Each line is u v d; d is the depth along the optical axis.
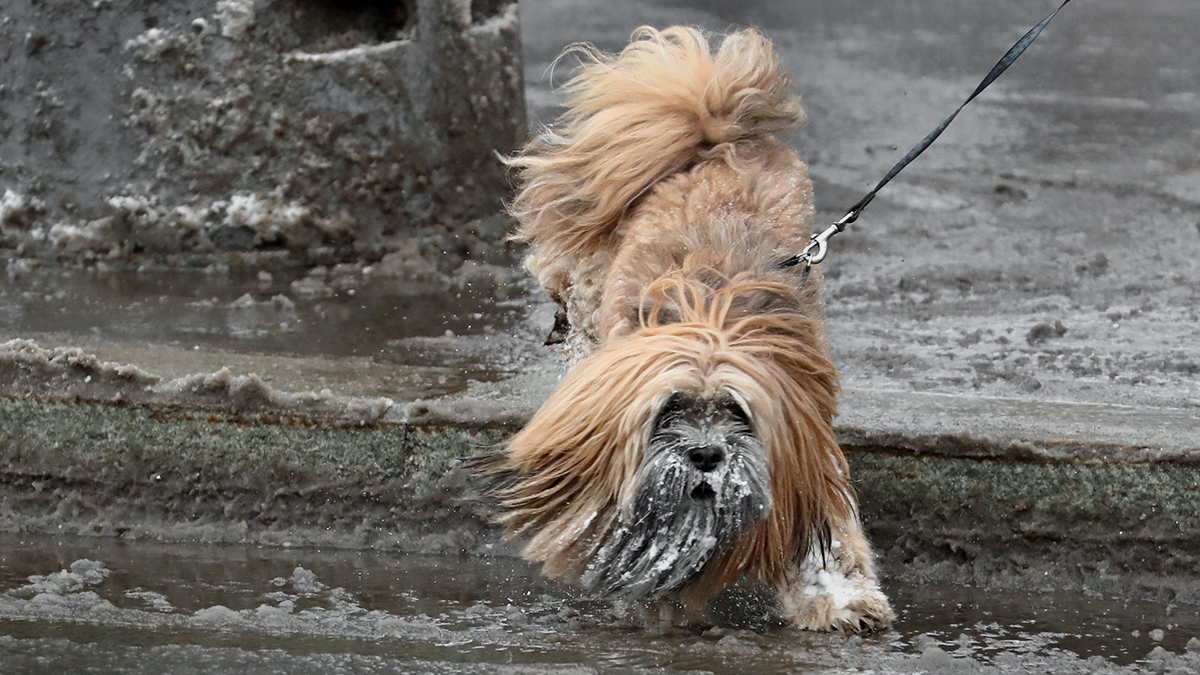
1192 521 8.36
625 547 6.85
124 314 11.68
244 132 13.34
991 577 8.60
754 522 6.66
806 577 7.59
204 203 13.41
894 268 14.23
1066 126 22.75
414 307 12.40
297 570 8.31
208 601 7.84
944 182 18.36
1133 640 7.55
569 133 9.76
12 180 13.69
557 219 9.58
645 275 7.63
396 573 8.55
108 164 13.44
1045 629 7.72
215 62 13.23
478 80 14.20
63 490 9.29
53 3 13.28
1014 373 10.33
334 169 13.62
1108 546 8.51
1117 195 17.77
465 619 7.61
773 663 6.78
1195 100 25.50
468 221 14.34
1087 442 8.45
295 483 9.12
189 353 10.23
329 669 6.41
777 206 8.61
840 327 12.01
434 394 9.32
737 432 6.54
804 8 39.00
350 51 13.50
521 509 7.19
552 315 12.22
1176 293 13.33
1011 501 8.59
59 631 6.94
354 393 9.29
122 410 9.18
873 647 7.19
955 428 8.64
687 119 9.05
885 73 28.12
